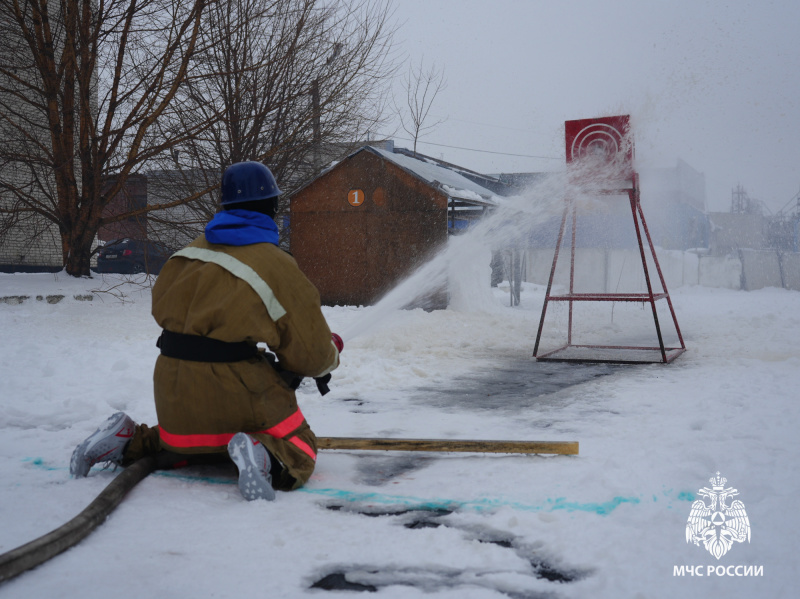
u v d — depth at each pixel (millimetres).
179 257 3086
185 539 2316
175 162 15508
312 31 16078
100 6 13609
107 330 9797
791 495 2734
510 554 2189
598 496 2797
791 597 1874
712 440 3742
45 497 2756
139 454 3217
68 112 13953
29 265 20031
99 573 2027
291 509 2656
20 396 4996
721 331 10711
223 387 2928
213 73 14273
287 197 15656
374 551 2221
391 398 5402
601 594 1914
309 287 3006
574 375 6605
